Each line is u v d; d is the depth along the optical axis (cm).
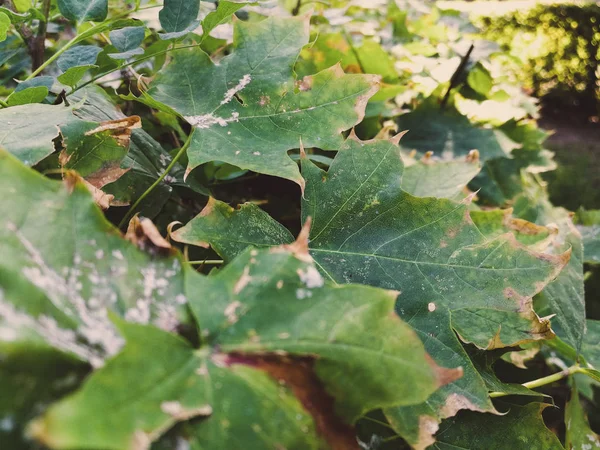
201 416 12
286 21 25
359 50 39
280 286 15
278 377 13
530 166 52
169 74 24
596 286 43
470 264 20
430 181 27
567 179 96
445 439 20
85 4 26
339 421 14
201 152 21
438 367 13
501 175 51
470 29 57
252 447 12
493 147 44
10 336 11
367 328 14
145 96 23
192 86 24
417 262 21
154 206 25
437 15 57
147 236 15
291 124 23
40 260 13
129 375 12
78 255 14
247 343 14
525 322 20
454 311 21
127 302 14
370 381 14
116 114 27
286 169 21
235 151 22
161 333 13
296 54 24
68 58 25
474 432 20
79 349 12
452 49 49
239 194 33
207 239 19
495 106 51
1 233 13
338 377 14
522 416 20
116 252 15
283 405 13
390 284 20
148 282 15
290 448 13
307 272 15
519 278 20
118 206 24
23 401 11
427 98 49
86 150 21
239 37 24
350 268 21
